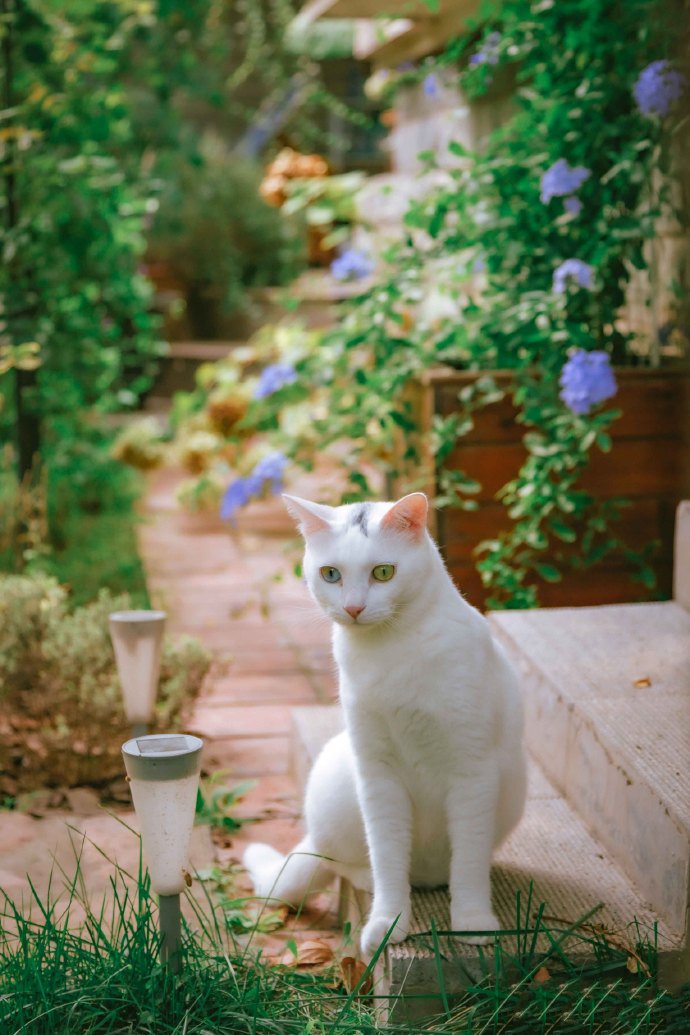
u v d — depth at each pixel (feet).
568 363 13.84
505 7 15.72
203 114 50.65
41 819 11.96
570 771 10.62
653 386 15.03
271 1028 8.04
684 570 12.96
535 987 8.09
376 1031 7.93
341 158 47.80
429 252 16.39
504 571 14.80
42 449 22.71
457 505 15.23
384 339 16.05
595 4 14.60
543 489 14.33
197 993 8.29
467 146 22.35
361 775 8.60
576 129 15.05
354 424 16.07
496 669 8.68
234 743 14.28
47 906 9.38
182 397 29.48
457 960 8.11
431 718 8.20
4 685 12.87
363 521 8.21
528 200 15.55
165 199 26.58
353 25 37.78
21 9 19.98
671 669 11.27
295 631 18.44
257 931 10.07
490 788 8.37
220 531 24.41
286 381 18.71
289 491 26.86
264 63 41.52
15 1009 7.91
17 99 20.67
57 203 20.71
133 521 25.13
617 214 15.37
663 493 15.29
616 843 9.57
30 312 20.92
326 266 42.34
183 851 8.16
